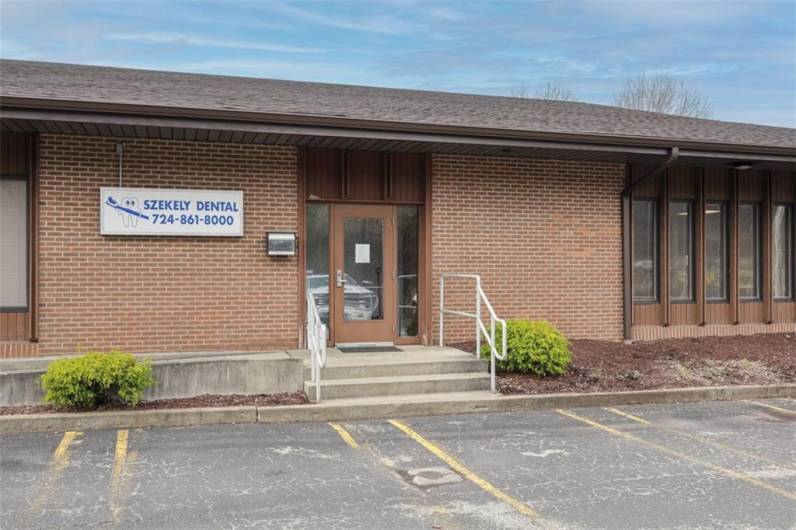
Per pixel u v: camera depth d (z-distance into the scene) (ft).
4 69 34.68
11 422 23.27
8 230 31.14
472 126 31.94
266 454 21.31
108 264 31.53
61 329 30.99
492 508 16.98
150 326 32.07
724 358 35.37
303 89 41.24
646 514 16.63
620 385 30.22
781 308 45.06
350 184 35.32
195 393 26.78
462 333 36.65
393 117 31.71
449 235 36.47
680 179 42.32
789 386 30.94
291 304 34.04
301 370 27.86
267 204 33.68
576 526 15.88
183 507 16.84
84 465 19.99
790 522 16.20
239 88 37.50
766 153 37.96
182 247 32.48
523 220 37.83
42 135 30.63
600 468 20.25
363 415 26.12
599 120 40.24
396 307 36.29
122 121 27.35
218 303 32.99
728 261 43.86
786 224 45.78
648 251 42.14
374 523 15.96
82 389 24.12
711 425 25.61
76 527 15.58
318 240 35.27
